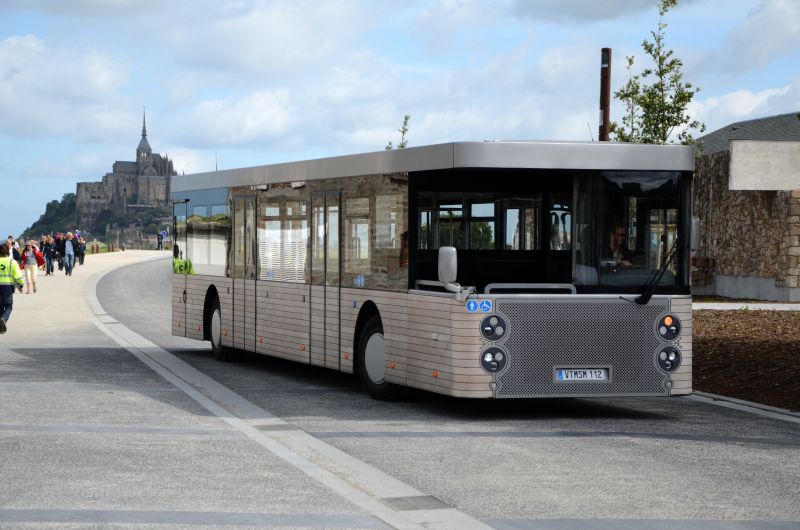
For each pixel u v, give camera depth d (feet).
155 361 59.88
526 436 35.76
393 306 42.65
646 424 38.78
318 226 48.85
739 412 42.19
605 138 91.04
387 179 42.98
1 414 38.88
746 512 24.95
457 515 24.23
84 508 24.41
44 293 130.52
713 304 103.40
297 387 49.11
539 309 39.04
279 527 22.84
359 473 29.01
